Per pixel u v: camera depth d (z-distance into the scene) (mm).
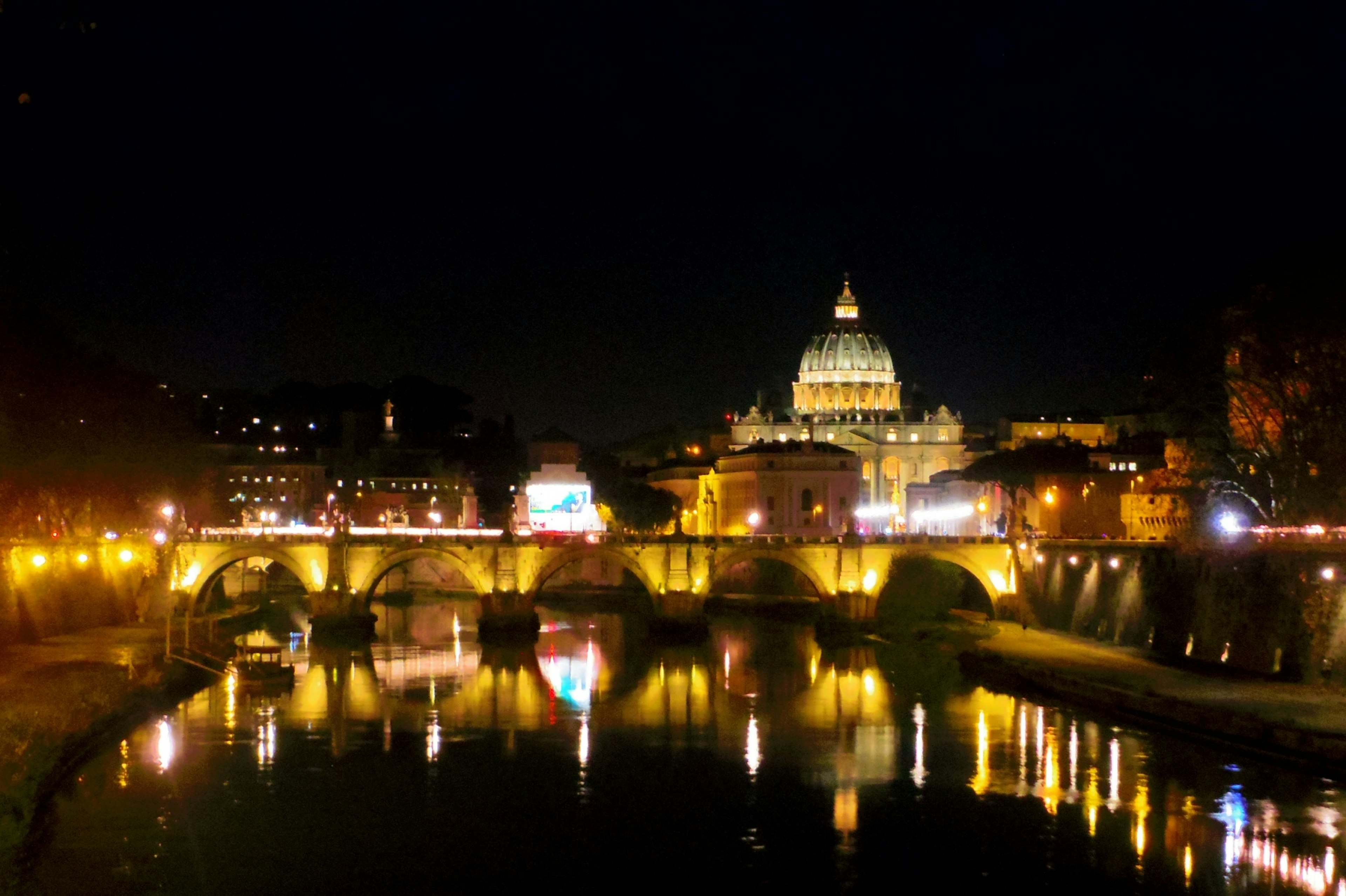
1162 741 114688
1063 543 187000
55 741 107125
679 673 162125
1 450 148500
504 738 121875
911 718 128875
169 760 110750
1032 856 88125
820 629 198875
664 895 82812
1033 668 142625
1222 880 83688
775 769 110000
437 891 83062
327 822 95312
